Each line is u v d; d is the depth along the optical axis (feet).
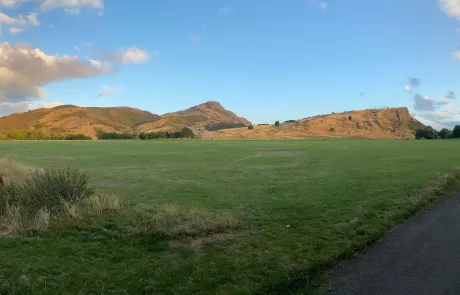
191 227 32.04
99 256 26.14
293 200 48.14
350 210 40.57
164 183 68.54
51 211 34.53
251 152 168.66
